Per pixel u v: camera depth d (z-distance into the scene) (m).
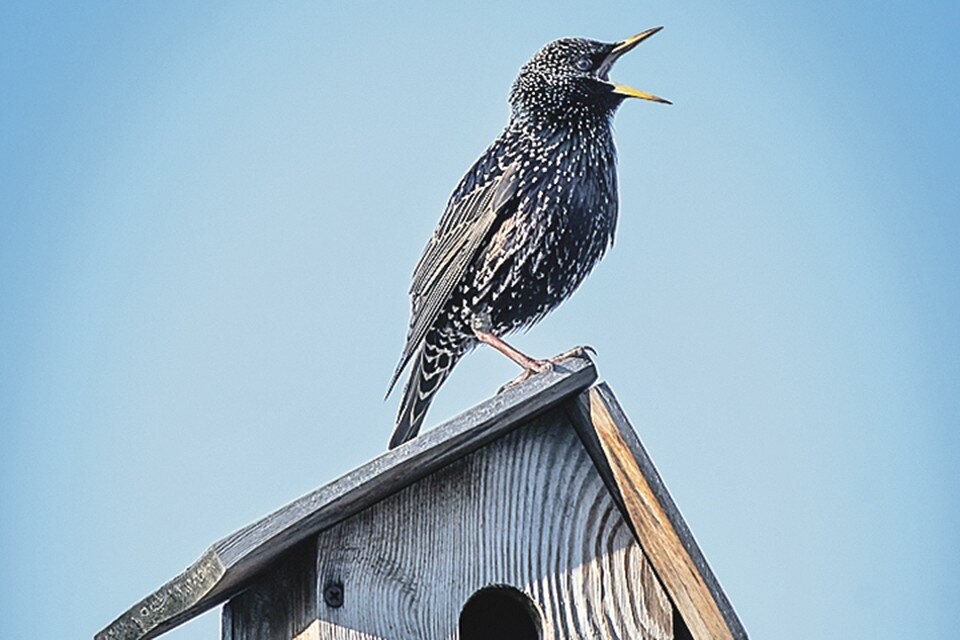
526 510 10.13
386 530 9.78
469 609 11.05
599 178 12.77
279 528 9.15
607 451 10.04
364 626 9.57
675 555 9.94
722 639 9.91
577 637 10.05
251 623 9.70
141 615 9.32
